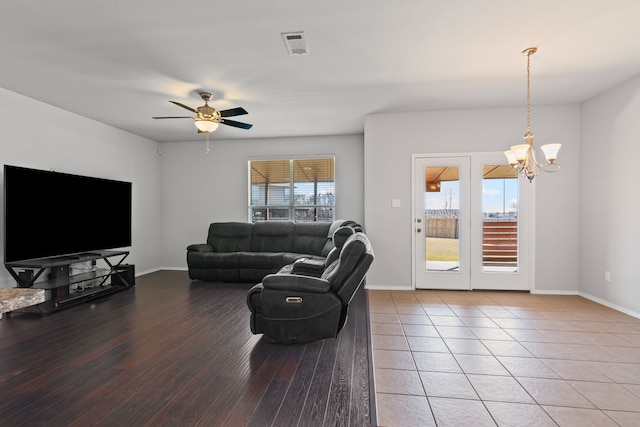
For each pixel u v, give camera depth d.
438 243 4.70
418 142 4.68
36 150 4.06
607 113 3.85
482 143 4.55
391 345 2.79
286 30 2.54
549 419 1.80
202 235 6.38
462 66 3.18
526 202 4.49
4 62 3.03
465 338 2.93
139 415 1.82
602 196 3.94
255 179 6.28
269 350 2.68
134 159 5.75
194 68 3.19
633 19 2.40
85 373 2.29
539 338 2.92
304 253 5.51
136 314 3.60
